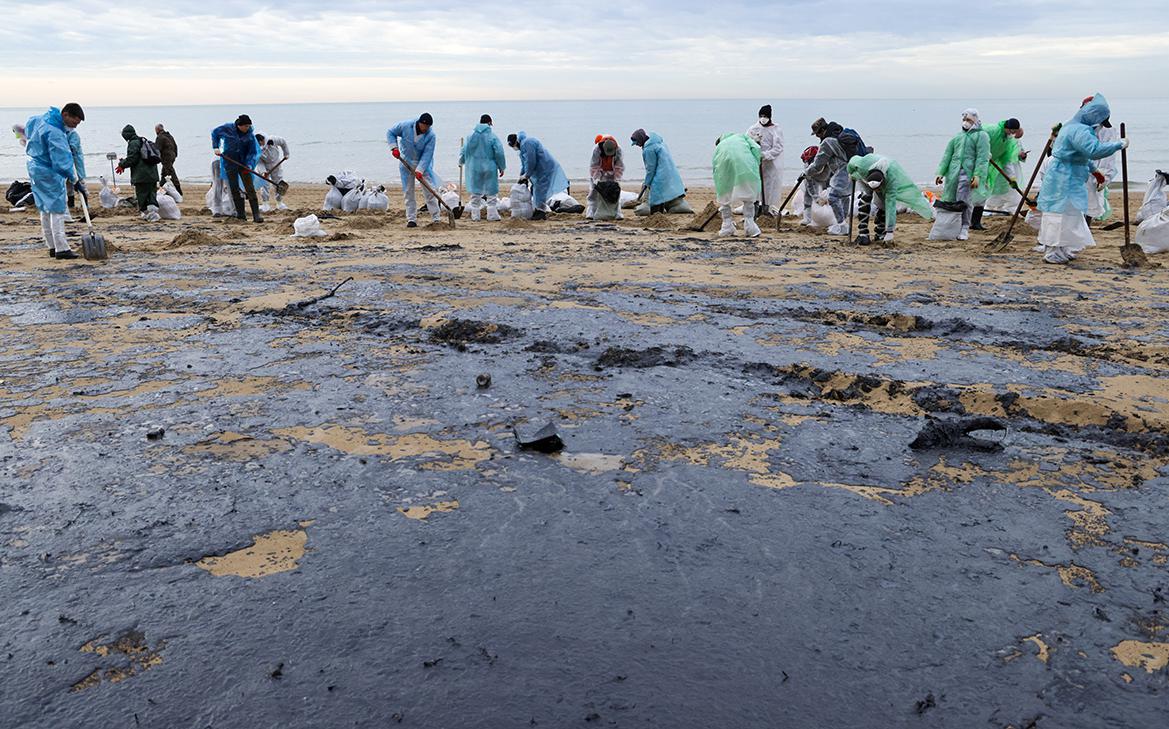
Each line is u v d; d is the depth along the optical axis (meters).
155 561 3.05
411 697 2.30
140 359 5.80
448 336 6.41
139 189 16.66
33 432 4.38
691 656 2.49
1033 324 6.56
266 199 17.92
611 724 2.20
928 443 4.13
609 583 2.89
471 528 3.29
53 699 2.31
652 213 16.84
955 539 3.21
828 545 3.16
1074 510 3.46
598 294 7.84
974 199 13.60
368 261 10.20
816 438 4.25
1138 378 5.12
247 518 3.38
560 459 3.99
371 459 3.98
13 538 3.23
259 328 6.72
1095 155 9.34
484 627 2.63
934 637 2.59
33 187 10.55
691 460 3.97
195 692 2.33
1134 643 2.57
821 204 14.28
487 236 13.38
